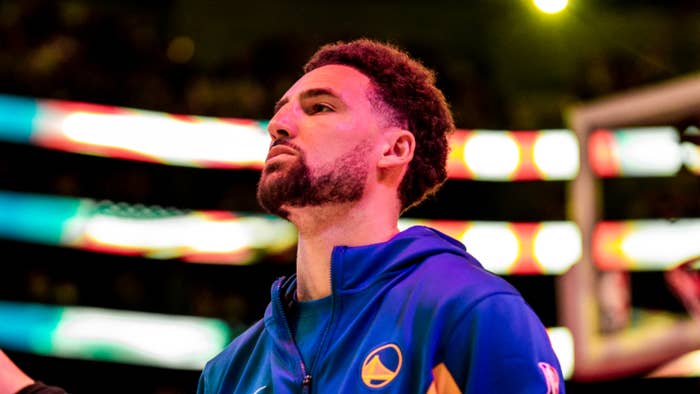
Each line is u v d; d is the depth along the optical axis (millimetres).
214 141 8734
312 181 2615
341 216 2656
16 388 2525
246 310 8758
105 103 8797
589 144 7414
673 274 7023
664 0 10562
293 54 9594
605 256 7387
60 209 8430
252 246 8656
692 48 10414
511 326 2328
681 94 6676
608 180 8461
